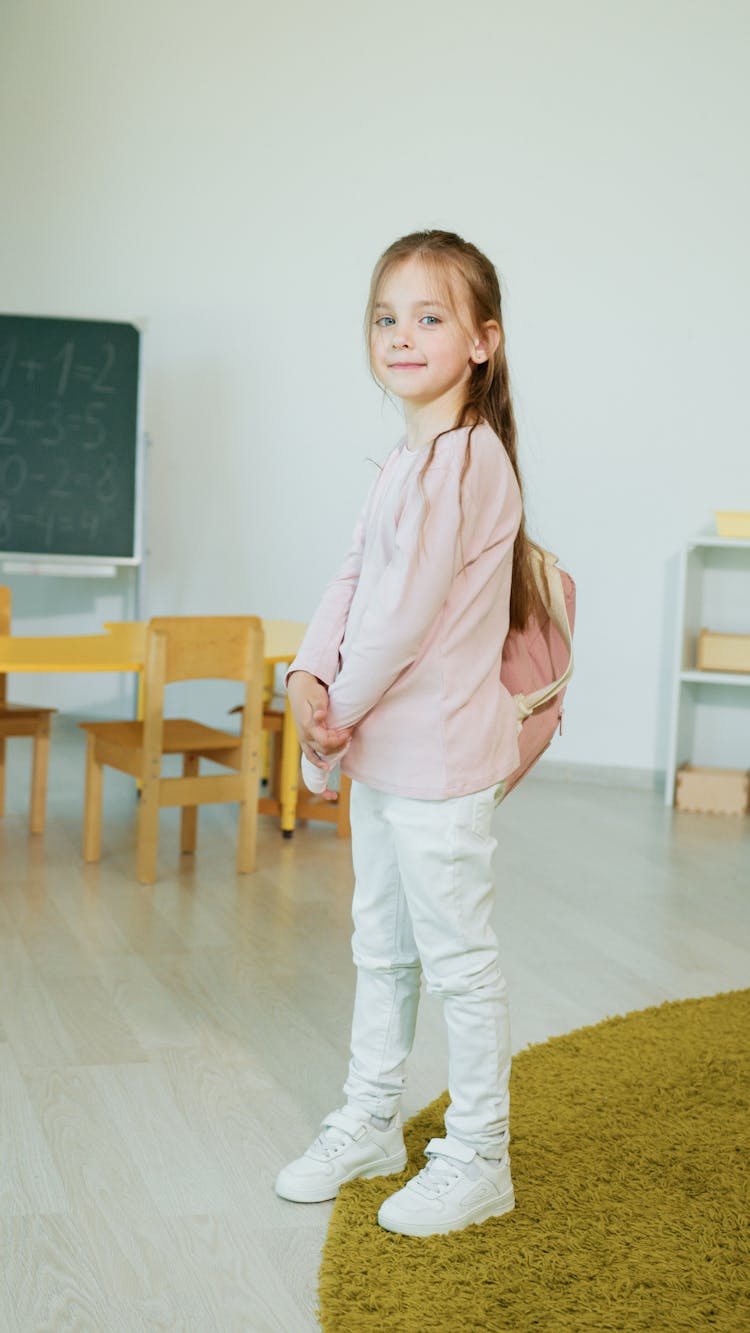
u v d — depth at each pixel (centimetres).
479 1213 178
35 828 373
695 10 457
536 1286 165
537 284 475
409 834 169
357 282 490
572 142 469
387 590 161
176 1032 244
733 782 443
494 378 173
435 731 166
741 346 465
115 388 483
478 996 173
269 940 297
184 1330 157
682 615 442
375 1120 190
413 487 164
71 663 328
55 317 478
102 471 485
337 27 483
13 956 279
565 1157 199
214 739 347
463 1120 178
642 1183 191
